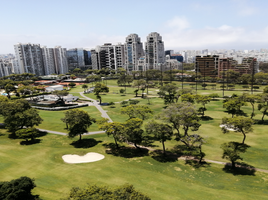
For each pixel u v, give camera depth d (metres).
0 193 29.81
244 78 199.00
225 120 57.31
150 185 39.53
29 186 32.47
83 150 59.44
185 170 47.47
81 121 64.06
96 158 54.62
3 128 79.56
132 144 64.50
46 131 76.38
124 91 179.38
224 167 48.38
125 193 26.38
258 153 54.19
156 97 146.38
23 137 63.78
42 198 33.91
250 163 49.59
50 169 46.62
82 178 42.09
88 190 26.95
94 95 164.12
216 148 58.97
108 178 42.28
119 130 56.78
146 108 74.50
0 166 46.97
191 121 58.41
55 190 36.94
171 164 50.62
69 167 48.06
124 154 57.03
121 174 44.41
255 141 62.06
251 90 162.50
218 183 41.47
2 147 59.81
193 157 54.41
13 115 72.00
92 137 70.62
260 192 37.53
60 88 183.50
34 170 45.81
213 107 109.19
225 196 35.78
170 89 129.62
